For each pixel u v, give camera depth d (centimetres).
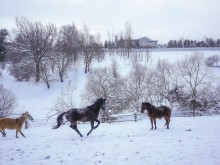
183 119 2662
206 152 1226
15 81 7700
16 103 5600
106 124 2605
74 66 8269
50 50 7625
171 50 12181
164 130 1922
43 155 1327
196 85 5050
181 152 1245
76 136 1858
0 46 8581
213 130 1808
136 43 13325
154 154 1239
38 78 7350
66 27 9112
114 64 6612
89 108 1825
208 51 11562
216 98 4919
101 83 4675
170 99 4950
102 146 1457
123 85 4750
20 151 1438
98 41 10188
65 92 6222
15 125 1956
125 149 1362
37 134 2092
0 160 1273
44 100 6222
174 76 5525
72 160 1217
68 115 1805
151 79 5506
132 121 2889
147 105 1994
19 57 7819
